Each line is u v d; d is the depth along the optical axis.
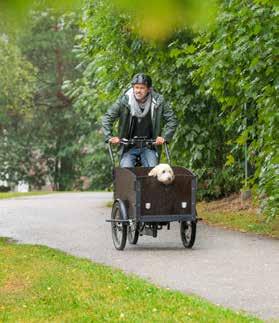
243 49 22.48
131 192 21.36
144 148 22.45
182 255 20.78
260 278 16.84
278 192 25.05
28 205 41.69
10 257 19.70
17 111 107.38
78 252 21.66
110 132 22.34
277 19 21.45
